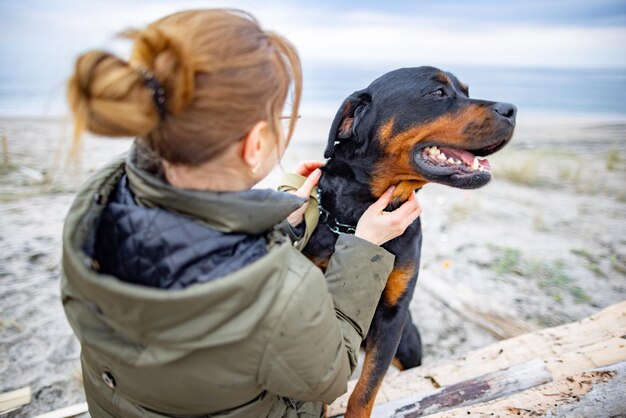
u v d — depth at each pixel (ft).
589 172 26.05
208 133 3.38
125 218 3.59
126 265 3.55
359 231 5.57
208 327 3.29
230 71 3.30
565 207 20.40
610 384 6.15
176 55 3.15
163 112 3.25
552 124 46.93
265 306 3.43
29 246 14.42
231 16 3.50
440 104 6.74
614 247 16.29
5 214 16.65
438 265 14.73
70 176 20.76
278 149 4.08
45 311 11.46
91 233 3.65
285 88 3.83
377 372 6.75
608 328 8.54
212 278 3.48
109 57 3.10
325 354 4.04
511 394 7.20
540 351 8.26
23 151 24.66
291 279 3.68
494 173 25.52
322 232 7.17
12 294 12.02
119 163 4.23
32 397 9.00
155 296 3.10
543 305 12.57
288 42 3.91
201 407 4.09
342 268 5.11
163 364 3.54
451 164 6.95
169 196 3.54
